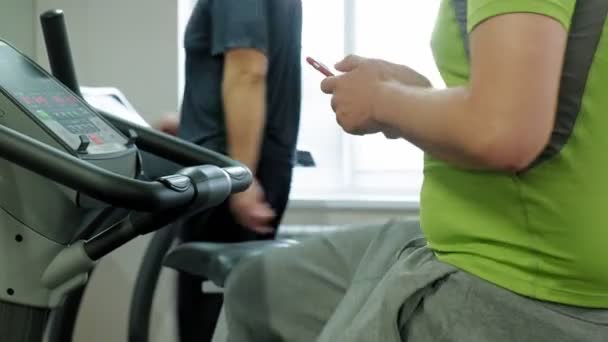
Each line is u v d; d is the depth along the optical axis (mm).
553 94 757
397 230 1233
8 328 1065
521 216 855
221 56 1712
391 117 848
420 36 2867
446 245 912
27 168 919
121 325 2818
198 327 1758
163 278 2666
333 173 2982
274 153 1837
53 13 1234
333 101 936
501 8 753
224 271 1421
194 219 1788
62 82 1275
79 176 902
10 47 1161
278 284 1336
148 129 1266
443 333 871
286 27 1782
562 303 853
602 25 818
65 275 1051
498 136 739
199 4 1760
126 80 2795
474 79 766
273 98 1810
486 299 857
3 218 1049
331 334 1074
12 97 1045
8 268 1054
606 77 822
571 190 833
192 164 1235
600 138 828
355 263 1310
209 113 1739
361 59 930
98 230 1146
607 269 841
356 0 2896
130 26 2785
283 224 2783
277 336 1317
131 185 908
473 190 888
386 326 899
